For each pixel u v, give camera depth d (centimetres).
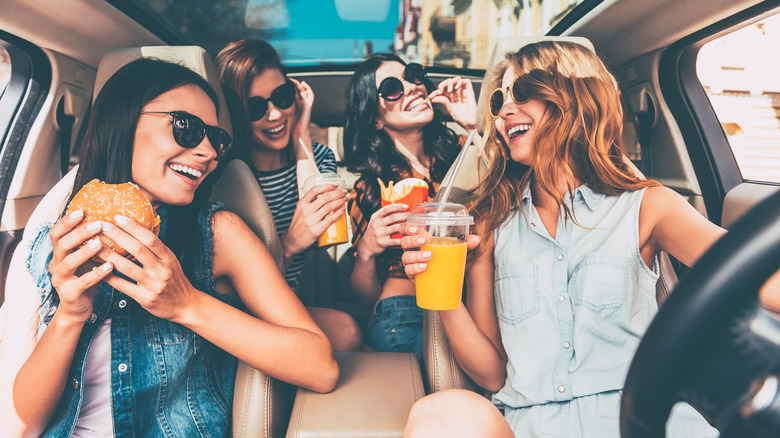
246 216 128
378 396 112
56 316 87
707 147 186
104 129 101
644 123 204
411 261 102
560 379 105
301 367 104
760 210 37
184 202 105
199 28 226
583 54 121
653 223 109
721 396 38
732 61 184
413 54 260
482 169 145
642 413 42
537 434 103
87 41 178
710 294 37
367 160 192
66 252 81
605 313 105
